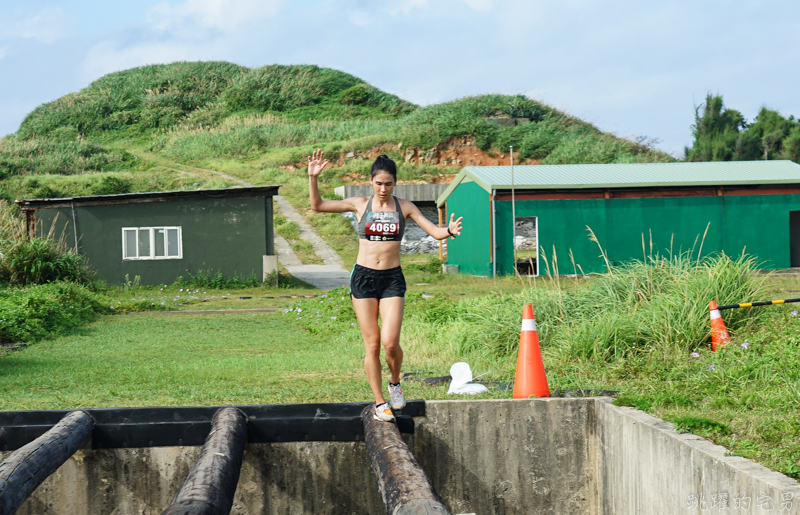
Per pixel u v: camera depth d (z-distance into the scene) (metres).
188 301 17.62
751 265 9.25
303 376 7.48
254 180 42.78
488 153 47.19
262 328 12.57
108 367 8.21
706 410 4.84
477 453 5.16
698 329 7.32
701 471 3.80
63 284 15.42
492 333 8.52
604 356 7.29
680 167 24.56
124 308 15.33
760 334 7.10
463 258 24.47
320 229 33.44
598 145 48.22
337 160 46.44
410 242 34.00
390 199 4.56
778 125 48.88
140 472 4.95
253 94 67.25
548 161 46.38
